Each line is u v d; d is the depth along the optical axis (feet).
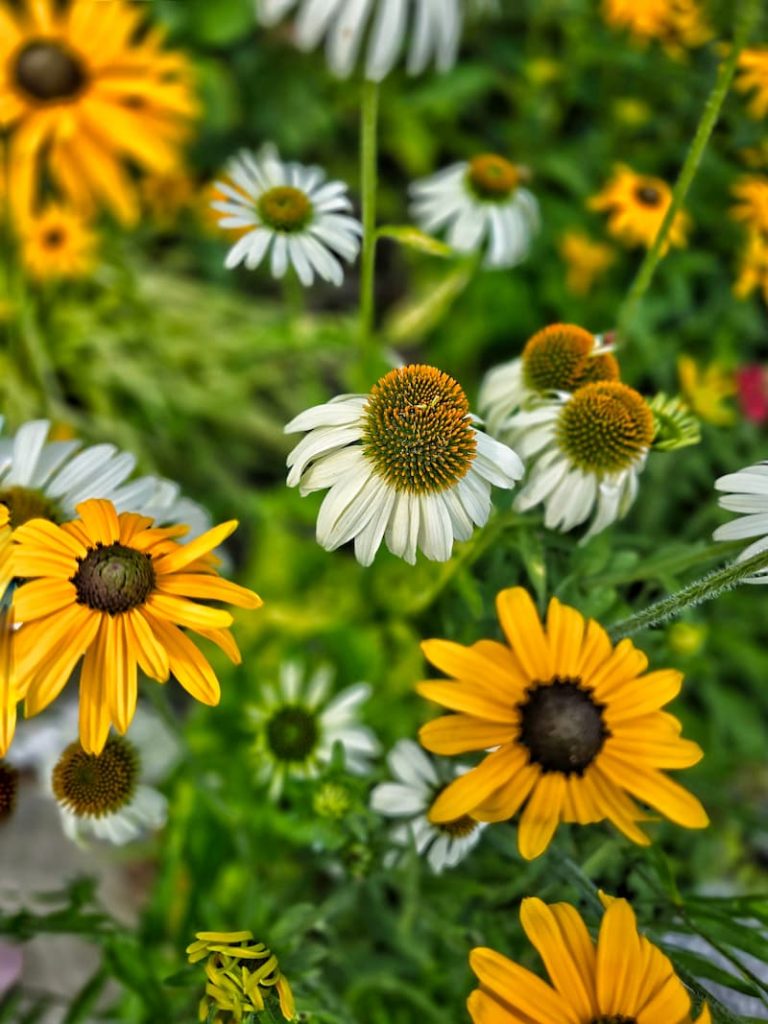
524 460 1.35
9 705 1.12
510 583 1.43
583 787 1.17
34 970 1.85
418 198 2.65
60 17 2.04
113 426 2.19
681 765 1.18
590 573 1.39
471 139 2.65
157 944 1.64
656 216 1.91
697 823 1.16
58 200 2.34
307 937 1.67
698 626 1.65
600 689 1.20
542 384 1.40
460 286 2.11
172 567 1.14
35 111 1.92
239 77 2.62
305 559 2.02
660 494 1.87
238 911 1.69
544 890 1.31
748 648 2.02
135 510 1.30
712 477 1.90
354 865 1.36
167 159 2.07
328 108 2.62
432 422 1.14
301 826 1.68
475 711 1.17
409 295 2.68
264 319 2.47
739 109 1.97
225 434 2.41
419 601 1.61
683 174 1.48
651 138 2.34
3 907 1.84
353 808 1.35
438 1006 1.65
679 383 2.08
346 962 1.62
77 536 1.14
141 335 2.33
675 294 2.12
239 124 2.62
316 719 1.59
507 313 2.36
